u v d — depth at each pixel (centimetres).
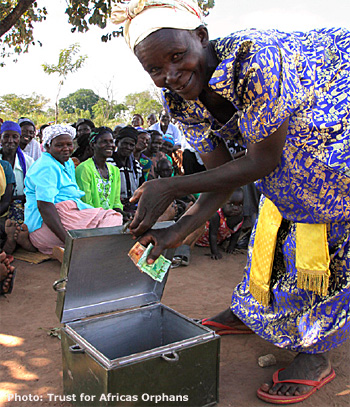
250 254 251
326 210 193
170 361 175
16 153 516
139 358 172
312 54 184
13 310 316
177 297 349
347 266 204
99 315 223
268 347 264
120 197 580
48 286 369
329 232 205
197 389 192
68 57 2344
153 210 163
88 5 712
